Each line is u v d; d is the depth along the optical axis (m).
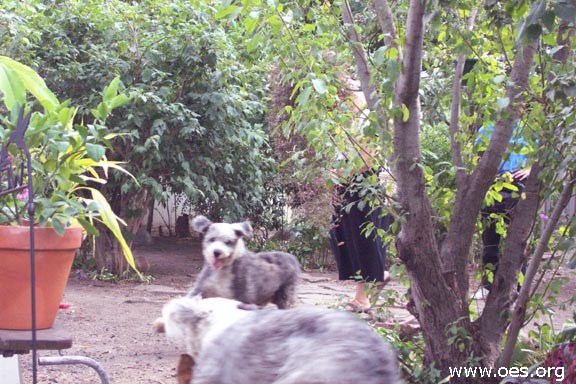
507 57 2.98
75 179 2.27
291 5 2.88
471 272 3.31
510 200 3.36
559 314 4.09
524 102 2.82
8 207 2.27
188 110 5.47
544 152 2.73
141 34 5.67
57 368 3.29
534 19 2.18
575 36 2.80
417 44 2.64
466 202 2.87
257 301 3.38
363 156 3.15
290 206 6.76
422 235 2.80
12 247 2.06
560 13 2.14
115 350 3.60
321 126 2.87
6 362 2.77
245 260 3.34
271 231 7.36
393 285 5.27
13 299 2.11
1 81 2.35
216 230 3.31
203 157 5.78
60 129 2.25
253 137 5.90
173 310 1.76
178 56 5.64
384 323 3.62
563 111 2.59
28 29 5.15
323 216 4.05
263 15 2.83
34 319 1.96
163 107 5.37
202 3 5.66
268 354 1.47
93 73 5.50
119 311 4.53
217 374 1.56
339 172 3.25
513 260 2.93
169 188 6.11
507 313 2.91
